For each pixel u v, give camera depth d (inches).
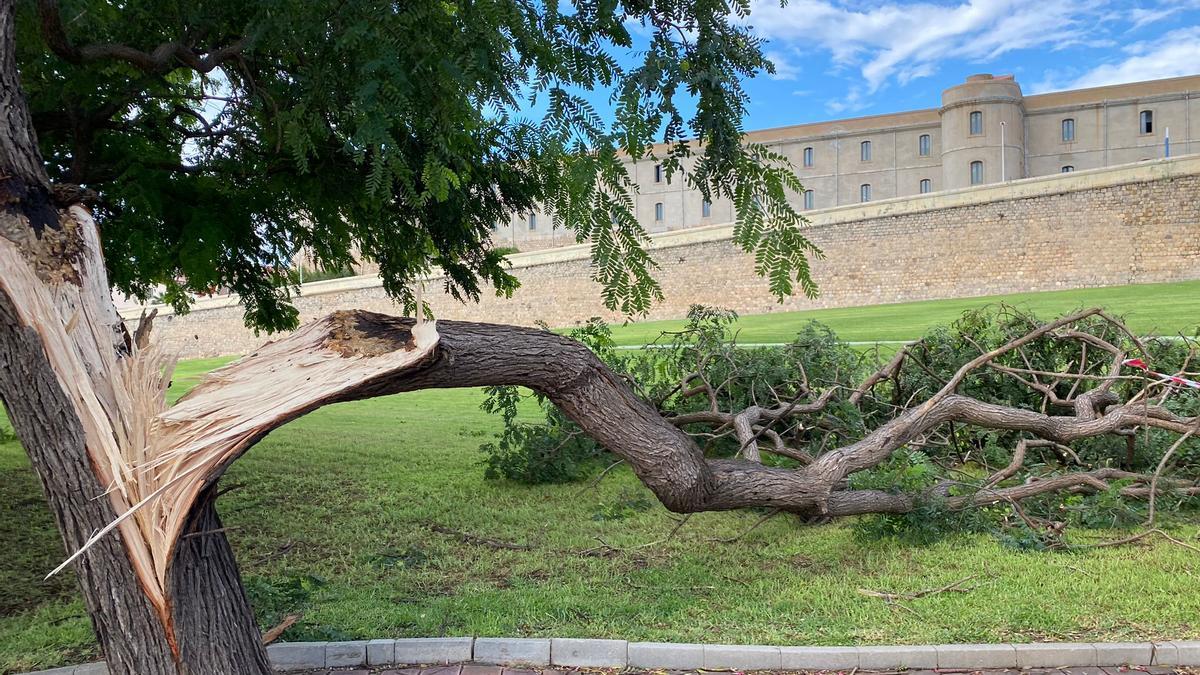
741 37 138.8
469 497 259.6
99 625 98.5
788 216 135.0
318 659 135.7
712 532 217.8
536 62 144.2
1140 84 2078.0
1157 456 259.1
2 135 98.0
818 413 275.4
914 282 1309.1
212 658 101.6
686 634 144.3
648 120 126.4
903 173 2188.7
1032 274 1234.0
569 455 282.5
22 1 152.5
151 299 320.8
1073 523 216.2
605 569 186.1
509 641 138.0
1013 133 2025.1
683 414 271.9
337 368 103.4
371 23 145.1
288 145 189.0
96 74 191.2
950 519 206.7
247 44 166.9
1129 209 1171.9
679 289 1421.0
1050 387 264.4
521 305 1471.5
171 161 235.0
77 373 95.0
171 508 95.5
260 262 289.6
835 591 167.0
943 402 211.6
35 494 265.7
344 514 237.8
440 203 239.5
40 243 97.4
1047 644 136.5
